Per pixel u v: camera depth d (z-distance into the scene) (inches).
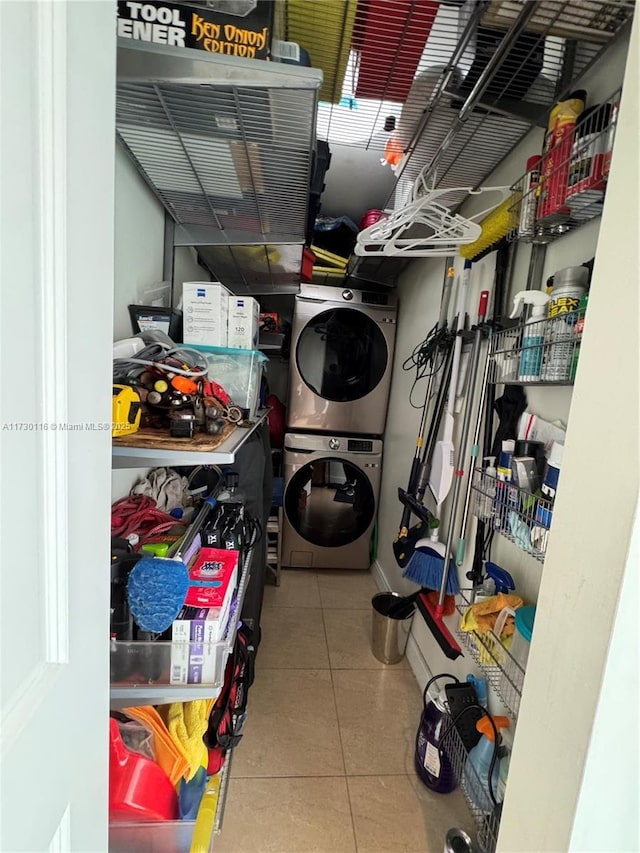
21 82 12.2
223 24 27.5
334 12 35.5
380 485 108.7
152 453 29.0
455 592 57.6
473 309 60.2
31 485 13.8
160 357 35.8
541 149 44.1
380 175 72.6
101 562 19.5
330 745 55.4
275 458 106.5
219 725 41.4
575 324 32.5
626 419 18.1
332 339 104.2
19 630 13.5
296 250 64.6
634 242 18.2
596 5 30.9
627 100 19.1
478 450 52.1
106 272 18.7
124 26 27.4
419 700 64.6
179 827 30.3
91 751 19.0
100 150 17.3
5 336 12.2
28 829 13.9
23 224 12.7
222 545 41.7
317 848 43.0
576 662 20.4
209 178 43.0
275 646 75.7
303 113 32.1
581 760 19.8
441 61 40.8
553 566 22.5
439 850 43.6
